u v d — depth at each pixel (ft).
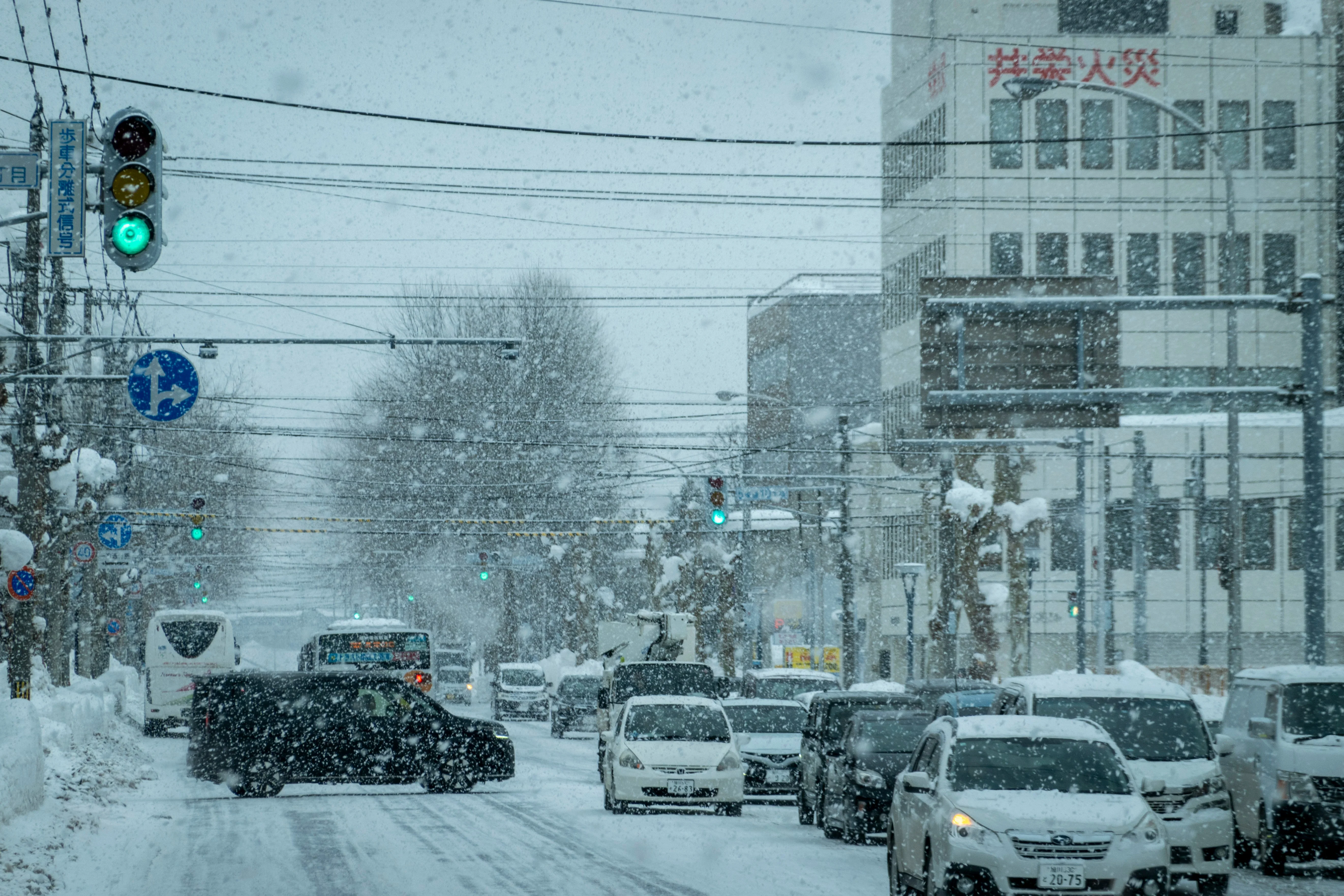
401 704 101.09
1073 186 236.63
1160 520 227.61
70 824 68.49
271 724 98.17
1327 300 89.71
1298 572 226.99
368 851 62.90
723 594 213.05
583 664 233.55
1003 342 100.22
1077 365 99.96
